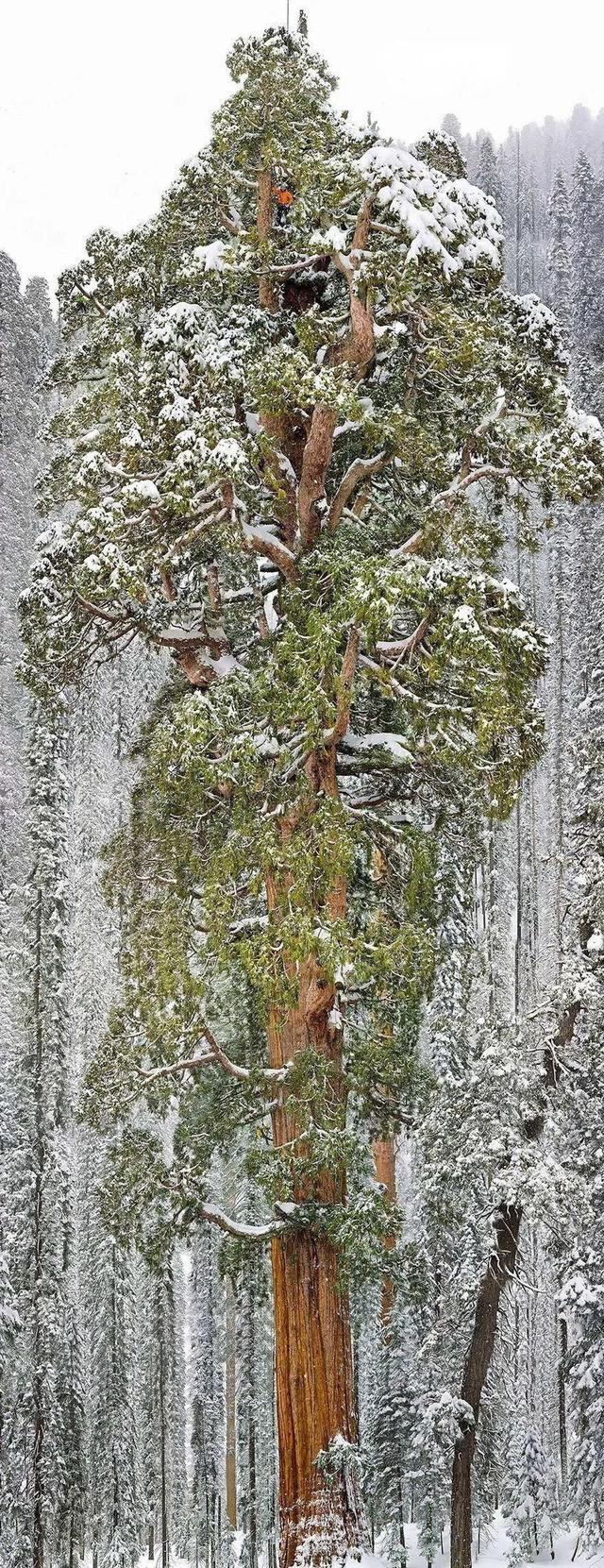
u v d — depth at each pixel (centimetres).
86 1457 4309
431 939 1563
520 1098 1986
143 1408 5097
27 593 1647
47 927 3559
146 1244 1670
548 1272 2861
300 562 1625
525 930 6069
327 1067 1521
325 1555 1421
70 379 1833
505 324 1644
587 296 9219
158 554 1580
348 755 1711
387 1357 3064
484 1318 1997
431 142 1747
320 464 1672
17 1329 3247
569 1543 3272
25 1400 3556
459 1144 1955
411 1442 2928
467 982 2158
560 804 5522
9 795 5994
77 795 4744
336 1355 1502
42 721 3419
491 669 1476
